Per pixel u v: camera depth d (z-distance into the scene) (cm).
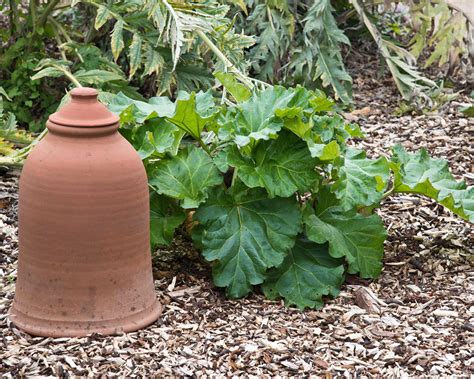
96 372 420
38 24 783
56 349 436
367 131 812
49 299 446
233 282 495
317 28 866
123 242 447
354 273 520
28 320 452
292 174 498
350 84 884
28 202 445
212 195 499
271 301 501
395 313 491
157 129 515
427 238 592
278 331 466
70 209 436
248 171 495
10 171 691
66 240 439
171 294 503
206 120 506
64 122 444
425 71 1005
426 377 425
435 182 542
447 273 543
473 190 538
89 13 848
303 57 869
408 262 555
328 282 503
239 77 642
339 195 491
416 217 627
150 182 502
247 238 496
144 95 858
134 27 762
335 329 472
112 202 440
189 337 456
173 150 509
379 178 501
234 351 442
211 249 493
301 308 491
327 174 533
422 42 929
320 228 504
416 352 446
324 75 862
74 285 443
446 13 925
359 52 1034
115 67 755
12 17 826
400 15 1102
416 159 552
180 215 516
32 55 780
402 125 830
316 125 512
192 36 722
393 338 462
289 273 505
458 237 593
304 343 454
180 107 496
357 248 520
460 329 472
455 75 990
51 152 443
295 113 487
